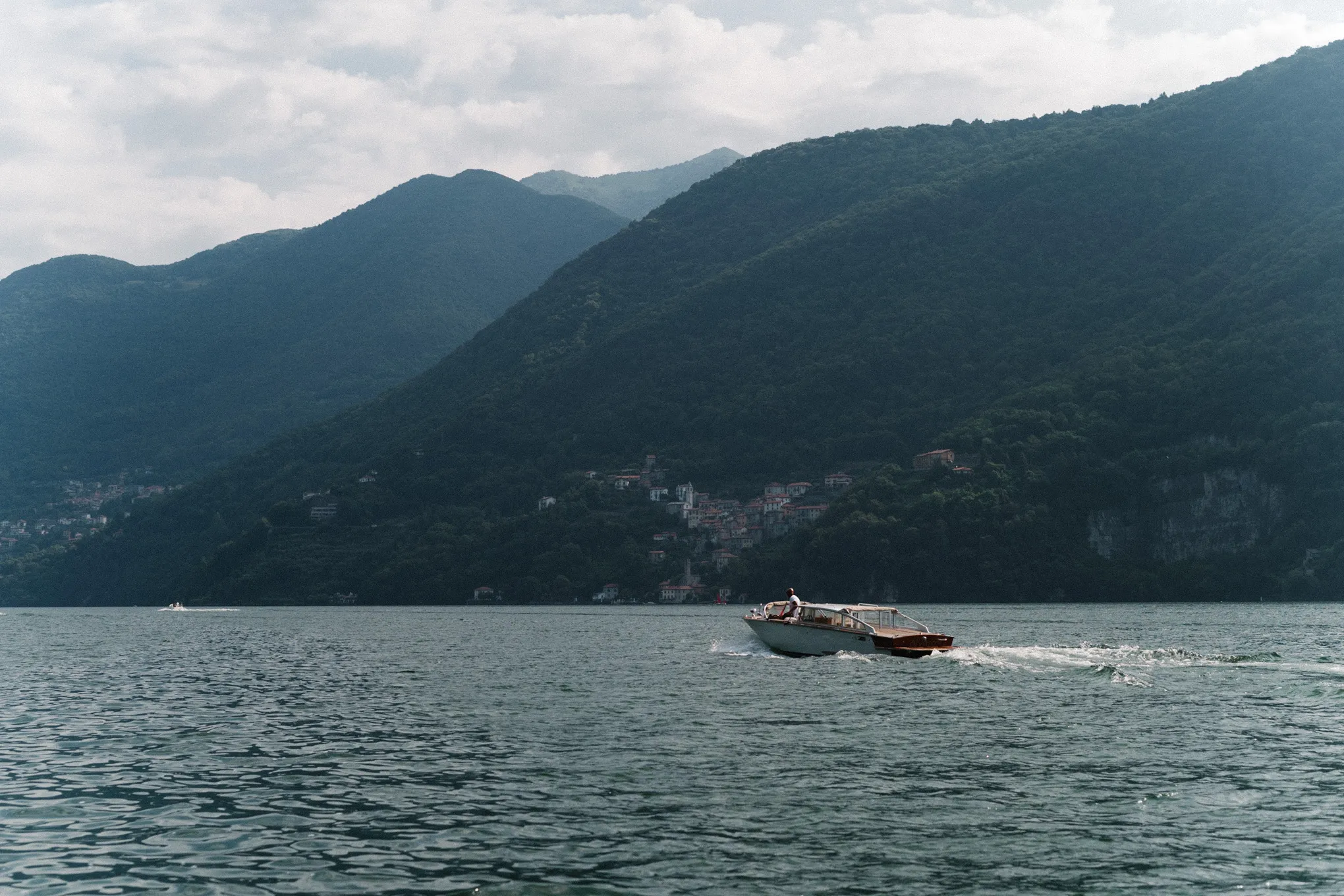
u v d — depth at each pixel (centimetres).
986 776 3325
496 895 2317
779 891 2341
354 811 2970
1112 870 2455
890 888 2352
